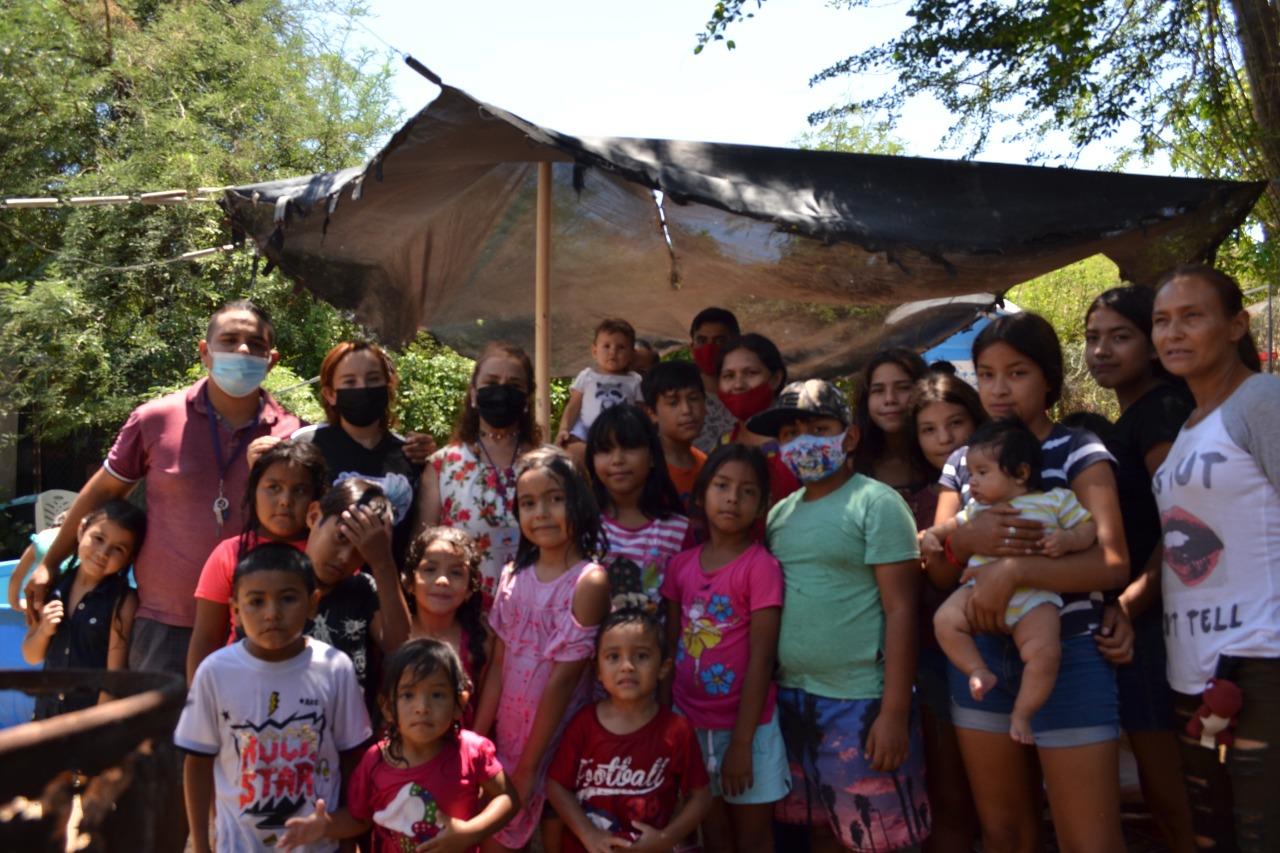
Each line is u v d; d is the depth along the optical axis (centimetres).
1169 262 473
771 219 382
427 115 373
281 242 480
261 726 301
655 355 591
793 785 351
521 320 687
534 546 352
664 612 362
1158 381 357
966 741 315
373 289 584
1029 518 295
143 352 1174
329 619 338
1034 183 432
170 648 381
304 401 1124
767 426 353
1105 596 319
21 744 130
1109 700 300
